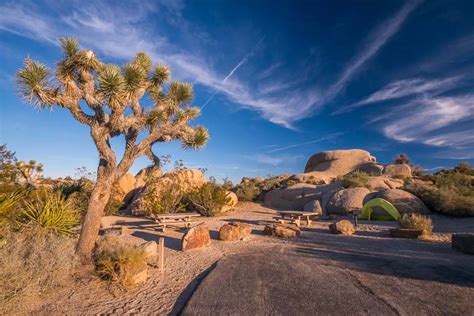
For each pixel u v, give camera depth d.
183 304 4.46
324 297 4.50
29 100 6.32
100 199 6.74
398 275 5.57
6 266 4.34
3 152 8.65
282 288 4.92
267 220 14.79
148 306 4.41
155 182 17.97
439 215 14.36
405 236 9.86
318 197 20.16
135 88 6.77
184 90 8.23
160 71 8.38
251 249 8.15
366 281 5.23
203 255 7.49
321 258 7.01
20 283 4.34
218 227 12.35
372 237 10.09
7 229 6.02
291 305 4.22
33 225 6.74
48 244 5.80
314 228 12.44
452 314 3.88
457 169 27.97
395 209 13.96
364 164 32.81
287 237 10.09
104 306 4.41
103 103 6.91
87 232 6.49
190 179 19.17
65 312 4.20
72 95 6.71
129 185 21.16
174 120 8.20
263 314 3.95
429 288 4.85
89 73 7.11
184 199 17.98
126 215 16.95
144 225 11.97
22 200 7.63
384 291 4.73
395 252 7.66
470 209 13.48
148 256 6.50
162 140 8.11
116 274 5.36
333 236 10.39
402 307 4.11
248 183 28.58
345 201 17.12
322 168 35.06
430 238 9.55
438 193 15.08
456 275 5.54
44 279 4.96
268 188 25.91
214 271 5.93
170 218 12.31
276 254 7.47
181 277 5.76
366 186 20.08
